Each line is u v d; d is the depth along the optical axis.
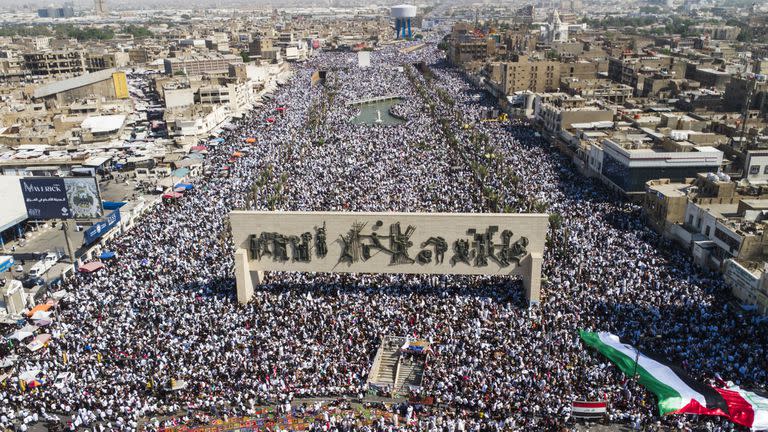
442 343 80.88
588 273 99.12
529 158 176.75
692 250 110.44
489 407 69.00
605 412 67.06
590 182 155.88
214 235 119.06
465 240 94.06
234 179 157.75
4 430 67.38
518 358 75.75
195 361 78.06
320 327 85.31
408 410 69.00
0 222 121.25
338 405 72.25
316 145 192.75
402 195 140.50
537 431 65.62
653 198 126.12
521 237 92.75
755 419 65.31
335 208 133.38
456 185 148.50
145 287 98.31
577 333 81.88
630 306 88.25
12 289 93.62
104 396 72.31
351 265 96.75
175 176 163.62
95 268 105.56
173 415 70.81
